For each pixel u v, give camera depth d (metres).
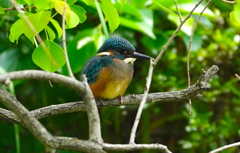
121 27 11.86
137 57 8.52
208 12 9.90
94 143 4.43
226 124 12.59
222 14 12.71
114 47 8.50
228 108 13.55
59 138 4.44
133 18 10.42
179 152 14.33
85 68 8.38
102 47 8.68
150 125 13.86
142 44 13.16
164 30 12.90
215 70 6.93
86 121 13.28
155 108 13.91
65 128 13.43
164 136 14.52
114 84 8.08
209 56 13.13
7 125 12.41
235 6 6.33
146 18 10.23
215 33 13.12
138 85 13.15
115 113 13.70
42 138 4.33
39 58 6.07
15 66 11.07
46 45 6.01
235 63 13.32
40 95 12.52
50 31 6.28
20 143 12.34
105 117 13.12
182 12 10.48
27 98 12.79
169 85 12.84
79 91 4.61
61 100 12.33
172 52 13.38
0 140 12.26
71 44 10.23
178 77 13.29
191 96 7.14
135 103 7.77
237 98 13.34
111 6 6.00
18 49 11.35
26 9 7.19
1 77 4.09
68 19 5.71
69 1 6.23
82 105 7.20
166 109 14.19
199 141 12.66
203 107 13.63
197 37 11.37
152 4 10.89
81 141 4.38
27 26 5.69
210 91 13.24
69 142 4.34
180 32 11.73
